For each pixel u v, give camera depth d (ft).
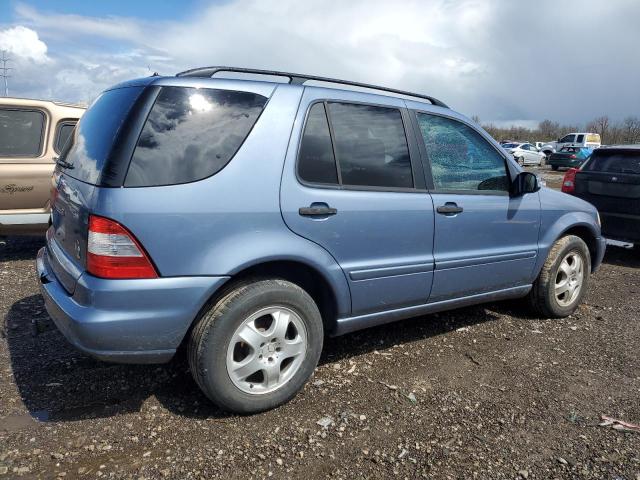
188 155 8.58
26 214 19.90
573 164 91.86
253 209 8.97
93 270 8.17
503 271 13.30
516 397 10.41
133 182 8.17
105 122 9.15
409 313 11.76
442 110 12.37
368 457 8.30
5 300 15.03
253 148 9.13
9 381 10.27
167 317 8.39
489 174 12.98
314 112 10.06
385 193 10.74
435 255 11.68
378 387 10.61
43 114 20.39
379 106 11.12
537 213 13.89
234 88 9.34
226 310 8.77
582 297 15.64
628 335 14.06
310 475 7.81
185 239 8.43
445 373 11.37
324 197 9.80
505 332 13.96
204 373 8.75
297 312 9.59
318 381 10.77
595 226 15.67
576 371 11.70
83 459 7.96
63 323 8.51
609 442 8.97
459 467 8.14
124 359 8.36
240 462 8.03
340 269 10.13
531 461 8.37
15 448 8.13
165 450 8.25
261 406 9.32
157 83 8.77
